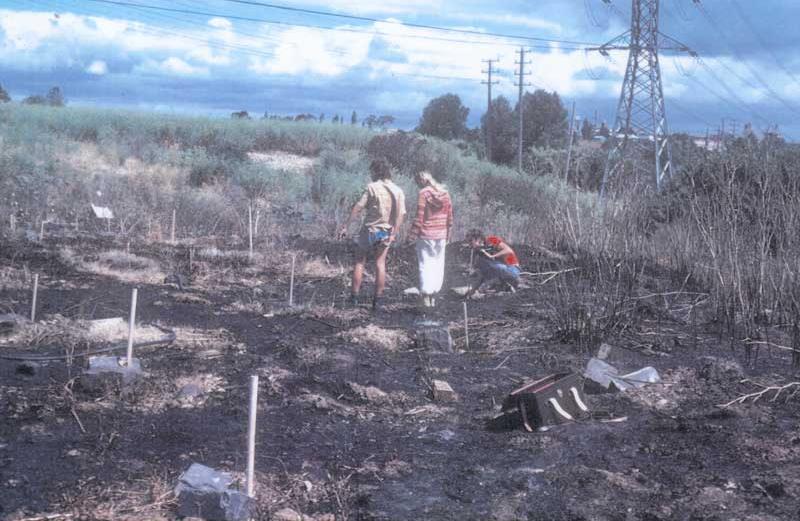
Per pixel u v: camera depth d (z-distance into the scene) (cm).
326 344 655
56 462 382
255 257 1053
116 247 1052
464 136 5525
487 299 881
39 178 1403
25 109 2653
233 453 412
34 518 325
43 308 696
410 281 978
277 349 627
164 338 618
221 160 2111
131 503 345
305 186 1980
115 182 1614
